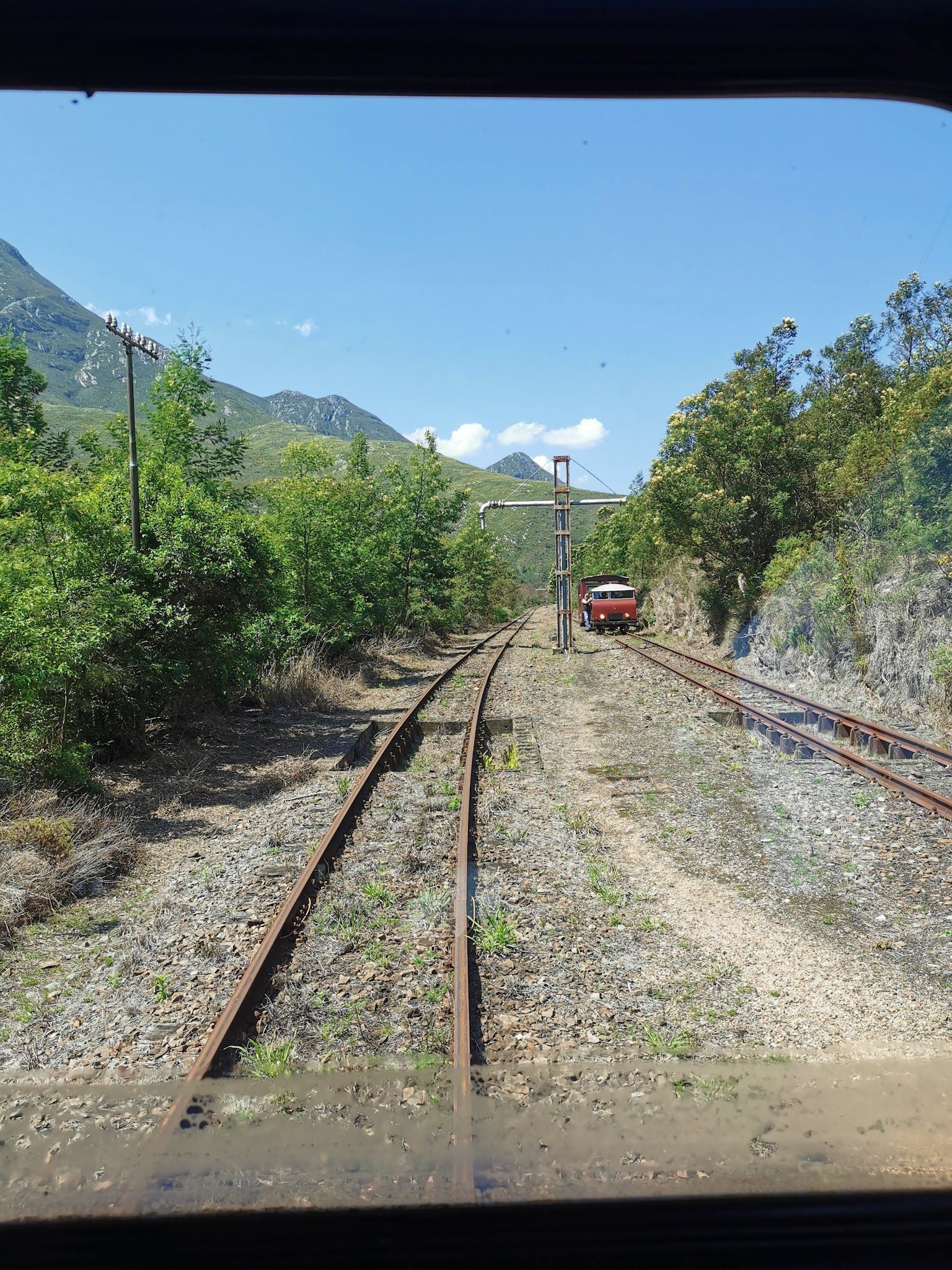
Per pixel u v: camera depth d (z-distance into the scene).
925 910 5.04
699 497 18.77
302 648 20.08
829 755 5.36
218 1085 3.94
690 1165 3.11
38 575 10.99
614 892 6.51
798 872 5.42
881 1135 3.23
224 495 19.72
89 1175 3.25
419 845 7.72
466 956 5.19
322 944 5.66
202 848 8.13
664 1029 4.43
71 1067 4.26
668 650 23.23
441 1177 3.10
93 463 18.59
